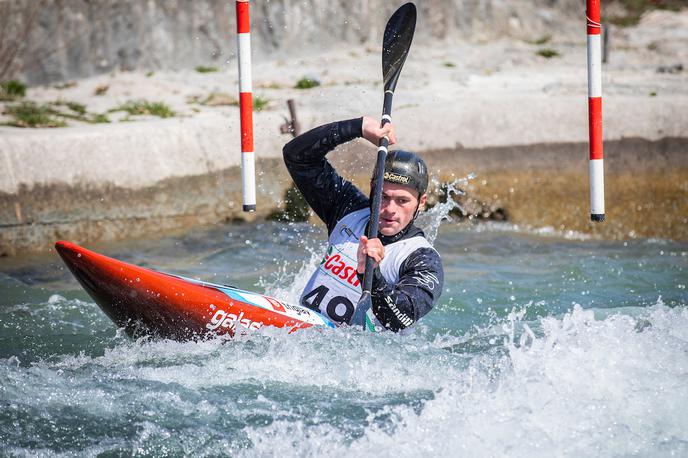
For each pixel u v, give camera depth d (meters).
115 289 14.53
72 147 26.06
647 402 12.85
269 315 15.03
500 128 30.12
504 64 40.31
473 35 46.09
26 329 17.27
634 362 14.01
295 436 12.39
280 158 28.27
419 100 31.84
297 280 20.72
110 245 25.81
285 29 41.50
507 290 20.80
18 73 36.25
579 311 15.94
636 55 43.16
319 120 29.05
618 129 29.97
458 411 12.77
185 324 14.84
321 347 14.57
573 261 24.28
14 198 24.98
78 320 17.98
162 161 27.25
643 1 54.78
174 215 27.55
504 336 16.39
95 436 12.52
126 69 38.62
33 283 21.53
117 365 14.77
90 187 26.09
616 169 30.08
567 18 49.78
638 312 18.14
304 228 27.81
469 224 29.55
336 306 15.44
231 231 27.34
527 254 25.33
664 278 22.25
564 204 30.38
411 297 13.95
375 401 13.39
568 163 30.30
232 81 37.00
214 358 14.68
